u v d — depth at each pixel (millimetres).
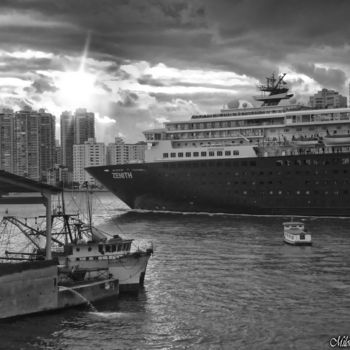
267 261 57125
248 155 104625
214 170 103500
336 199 96625
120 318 38031
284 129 106312
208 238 74188
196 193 105125
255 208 101562
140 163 108375
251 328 35750
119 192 112812
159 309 40125
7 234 85000
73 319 37719
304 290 44750
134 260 44969
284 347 32531
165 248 65875
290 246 66562
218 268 53812
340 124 102875
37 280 38031
